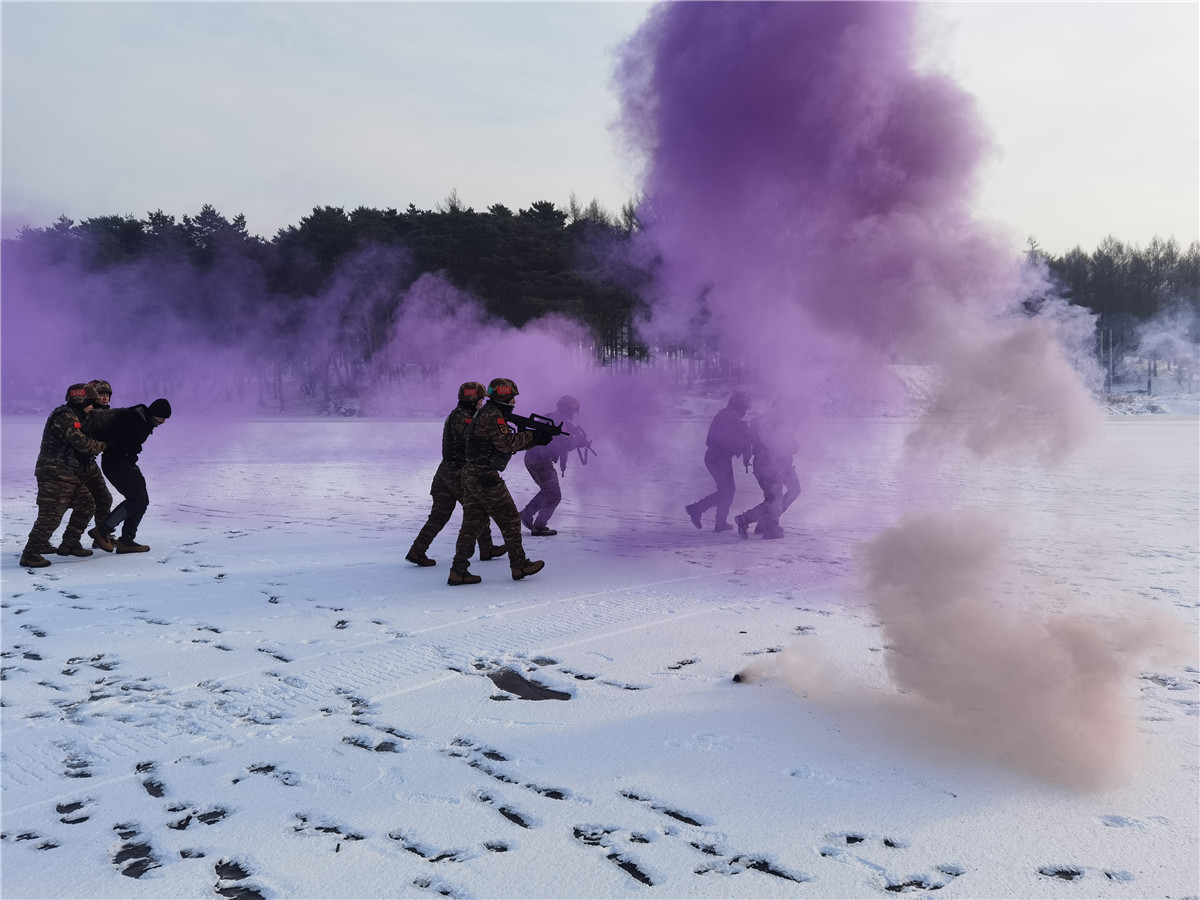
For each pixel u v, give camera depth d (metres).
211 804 2.77
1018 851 2.45
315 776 2.97
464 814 2.69
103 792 2.87
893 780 2.93
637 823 2.62
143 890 2.26
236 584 6.28
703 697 3.78
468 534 6.25
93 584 6.29
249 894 2.24
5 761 3.12
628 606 5.52
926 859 2.41
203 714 3.60
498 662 4.32
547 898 2.21
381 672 4.16
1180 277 64.56
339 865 2.38
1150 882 2.28
